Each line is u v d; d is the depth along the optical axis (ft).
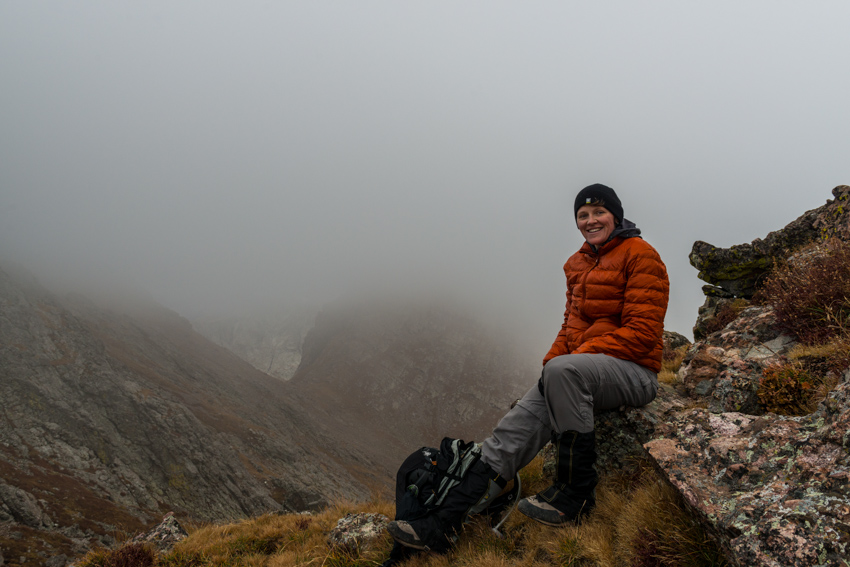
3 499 160.45
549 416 11.49
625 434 13.21
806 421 8.77
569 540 10.80
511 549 12.56
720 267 25.38
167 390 346.13
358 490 334.24
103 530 169.37
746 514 7.41
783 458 8.20
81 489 192.03
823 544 6.19
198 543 25.43
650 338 11.35
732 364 14.17
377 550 17.15
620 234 12.42
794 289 14.64
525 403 12.46
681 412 12.72
